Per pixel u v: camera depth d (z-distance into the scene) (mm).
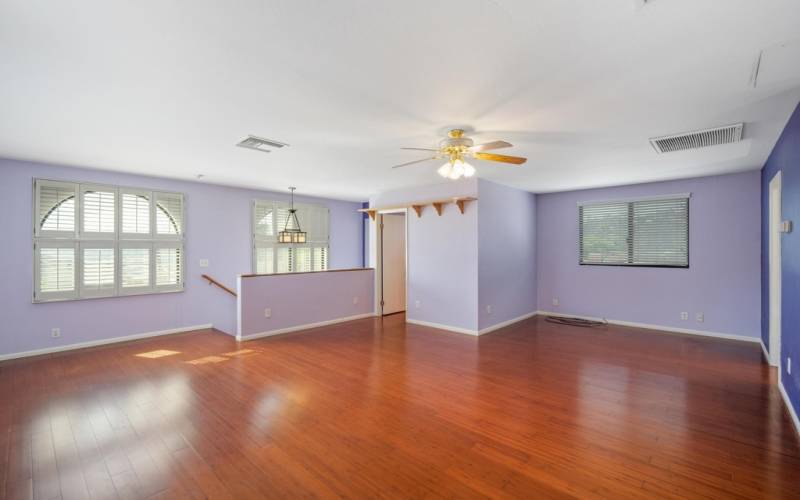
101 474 2113
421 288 6055
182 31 1755
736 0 1507
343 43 1861
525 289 6496
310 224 7414
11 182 4277
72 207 4672
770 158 3930
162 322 5434
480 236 5422
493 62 2045
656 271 5629
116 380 3582
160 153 3986
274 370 3865
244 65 2084
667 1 1518
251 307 5160
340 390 3318
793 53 1916
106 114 2830
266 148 3754
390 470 2146
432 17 1647
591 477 2072
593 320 6227
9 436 2531
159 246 5395
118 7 1564
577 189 6309
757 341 4852
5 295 4258
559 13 1613
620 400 3088
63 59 2016
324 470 2146
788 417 2768
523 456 2283
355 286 6570
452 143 3129
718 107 2646
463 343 4906
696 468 2145
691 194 5297
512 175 5125
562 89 2367
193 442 2451
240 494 1942
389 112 2758
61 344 4605
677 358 4215
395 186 6133
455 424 2689
